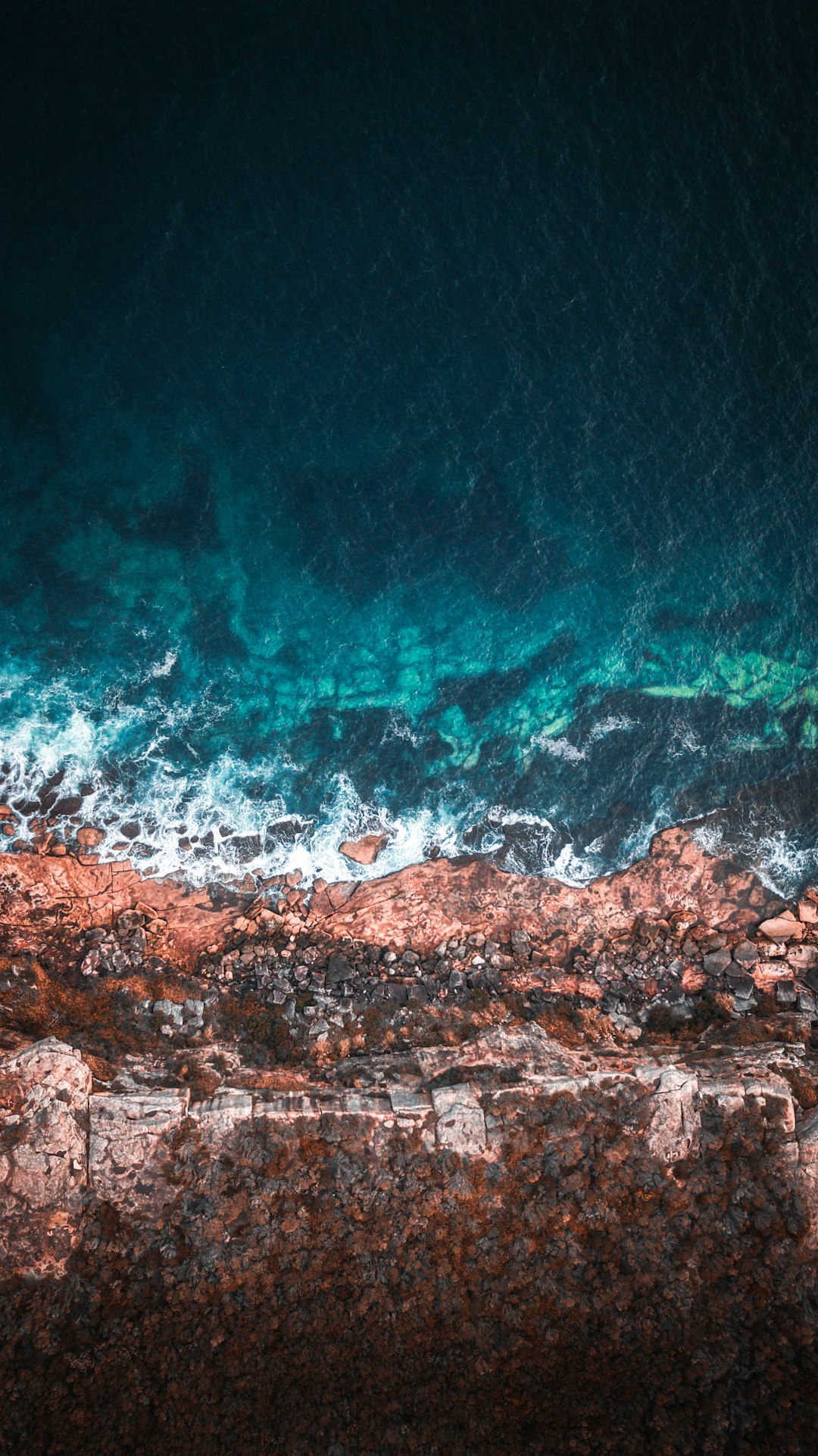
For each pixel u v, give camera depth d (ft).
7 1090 44.55
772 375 58.03
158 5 55.06
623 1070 49.11
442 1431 39.45
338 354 58.34
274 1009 54.54
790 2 54.75
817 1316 41.96
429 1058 51.24
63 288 56.18
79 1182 43.98
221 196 56.70
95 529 58.08
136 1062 49.47
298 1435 39.06
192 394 57.77
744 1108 47.21
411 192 57.16
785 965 57.52
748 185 56.70
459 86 56.44
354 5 55.77
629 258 57.52
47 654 58.08
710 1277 43.42
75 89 55.01
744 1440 38.86
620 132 56.59
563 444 58.90
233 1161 45.14
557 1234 44.55
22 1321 40.88
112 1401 39.42
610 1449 38.93
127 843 57.77
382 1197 44.98
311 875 58.65
